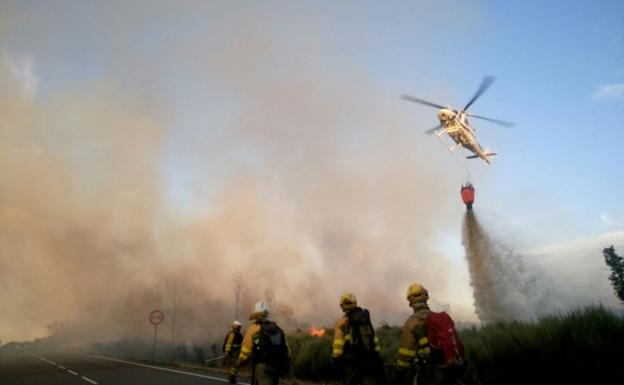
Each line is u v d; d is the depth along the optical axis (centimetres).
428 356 441
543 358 817
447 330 439
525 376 842
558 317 947
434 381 431
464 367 432
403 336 462
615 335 767
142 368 2109
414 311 479
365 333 522
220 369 1947
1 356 5125
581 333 797
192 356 2836
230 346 815
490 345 968
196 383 1372
